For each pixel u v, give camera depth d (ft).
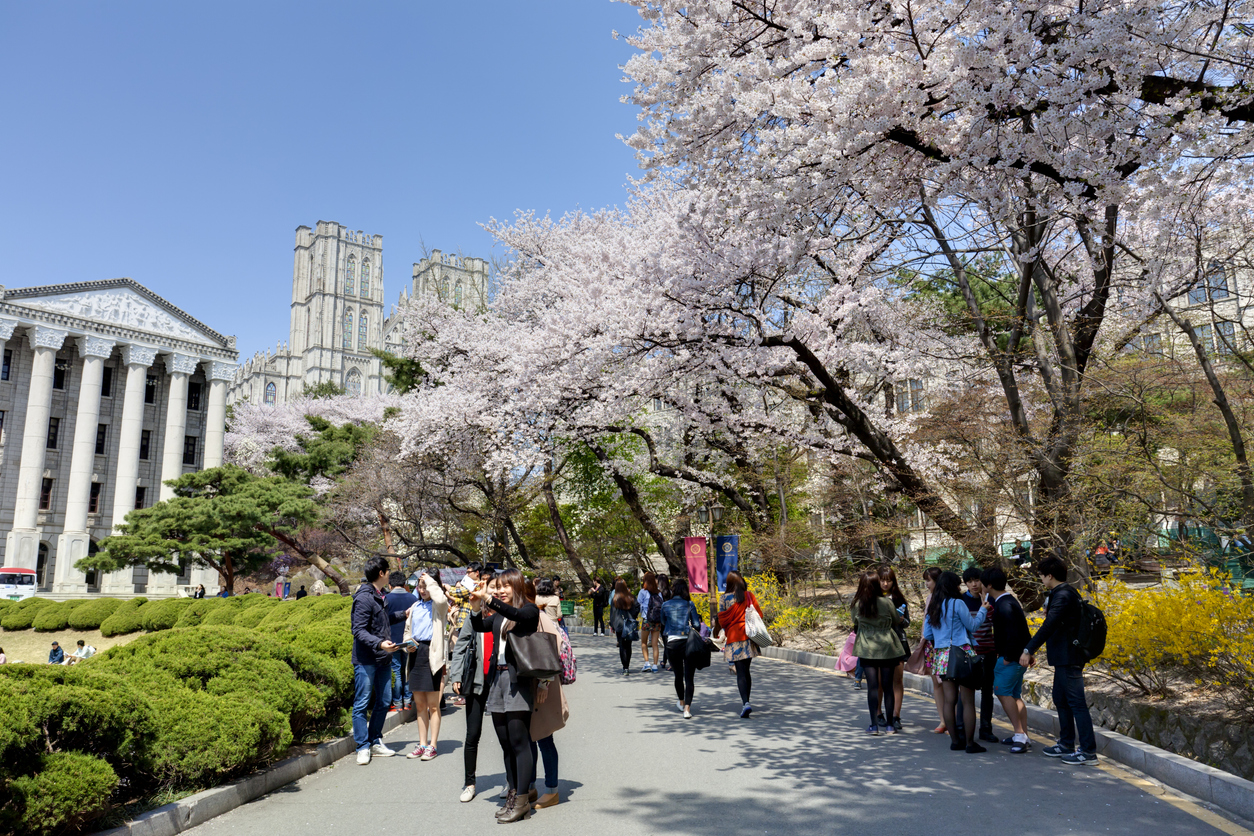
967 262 44.27
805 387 52.19
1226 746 21.38
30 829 14.16
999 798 17.98
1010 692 22.86
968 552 47.93
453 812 18.40
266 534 122.93
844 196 33.99
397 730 31.07
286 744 21.71
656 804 18.43
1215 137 21.61
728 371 43.96
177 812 17.25
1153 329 45.09
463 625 20.27
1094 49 21.95
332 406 166.40
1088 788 18.74
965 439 43.37
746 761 22.65
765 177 29.58
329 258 472.85
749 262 36.58
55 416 193.67
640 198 62.13
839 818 16.78
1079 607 21.72
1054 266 44.29
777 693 36.19
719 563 59.72
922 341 51.47
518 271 90.33
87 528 189.88
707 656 31.07
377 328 485.97
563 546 102.53
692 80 30.48
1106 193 23.71
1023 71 23.71
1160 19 23.95
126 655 23.86
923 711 30.35
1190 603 24.56
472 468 89.20
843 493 57.26
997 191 26.76
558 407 55.36
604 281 52.60
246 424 215.31
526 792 17.65
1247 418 37.01
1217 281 42.24
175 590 191.83
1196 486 37.96
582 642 71.97
